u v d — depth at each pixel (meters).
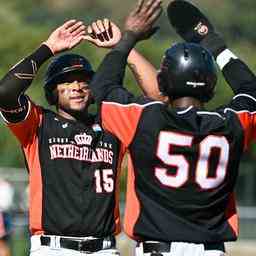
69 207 26.23
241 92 22.03
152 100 21.52
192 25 23.34
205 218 21.27
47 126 26.66
